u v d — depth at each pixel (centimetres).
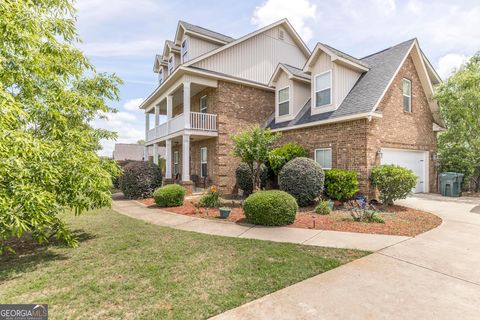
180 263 421
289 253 455
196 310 287
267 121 1486
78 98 564
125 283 354
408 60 1145
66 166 483
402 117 1095
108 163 660
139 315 280
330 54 1060
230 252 467
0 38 372
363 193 921
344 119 970
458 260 415
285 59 1709
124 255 464
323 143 1074
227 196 1243
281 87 1354
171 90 1474
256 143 928
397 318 266
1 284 357
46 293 330
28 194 362
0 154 339
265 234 583
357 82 1126
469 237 537
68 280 366
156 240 550
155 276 375
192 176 1609
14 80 421
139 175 1234
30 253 484
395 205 898
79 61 569
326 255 443
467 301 297
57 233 488
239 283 348
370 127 937
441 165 1309
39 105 470
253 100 1482
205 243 521
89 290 336
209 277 368
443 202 969
